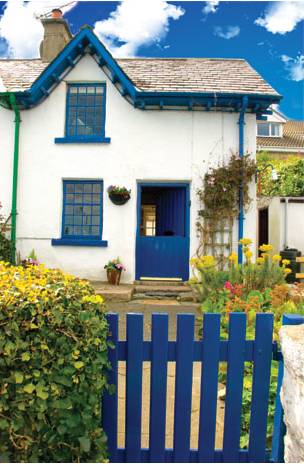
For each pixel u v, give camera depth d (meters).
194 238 8.46
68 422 1.74
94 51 8.60
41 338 1.73
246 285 5.94
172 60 10.48
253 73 9.45
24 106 8.62
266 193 16.33
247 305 4.35
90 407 1.79
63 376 1.74
